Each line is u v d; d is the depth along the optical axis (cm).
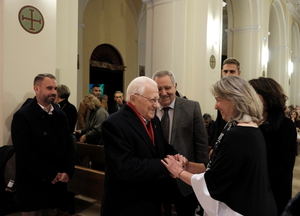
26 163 260
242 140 148
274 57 1266
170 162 179
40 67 341
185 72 609
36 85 276
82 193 351
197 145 243
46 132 272
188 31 614
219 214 156
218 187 151
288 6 1261
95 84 1017
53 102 288
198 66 623
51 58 353
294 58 1523
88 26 947
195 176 166
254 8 916
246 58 935
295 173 611
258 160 147
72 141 297
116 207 188
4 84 312
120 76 1092
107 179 191
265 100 182
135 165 175
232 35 958
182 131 239
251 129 151
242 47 941
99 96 618
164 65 630
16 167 264
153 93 189
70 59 446
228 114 161
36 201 270
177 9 610
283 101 184
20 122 261
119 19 1062
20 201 266
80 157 421
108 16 1017
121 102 599
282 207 172
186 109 243
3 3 309
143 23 1160
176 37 612
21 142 260
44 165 270
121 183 187
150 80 193
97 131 435
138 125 190
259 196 145
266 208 145
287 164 175
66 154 291
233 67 291
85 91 948
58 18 428
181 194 219
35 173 263
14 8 318
